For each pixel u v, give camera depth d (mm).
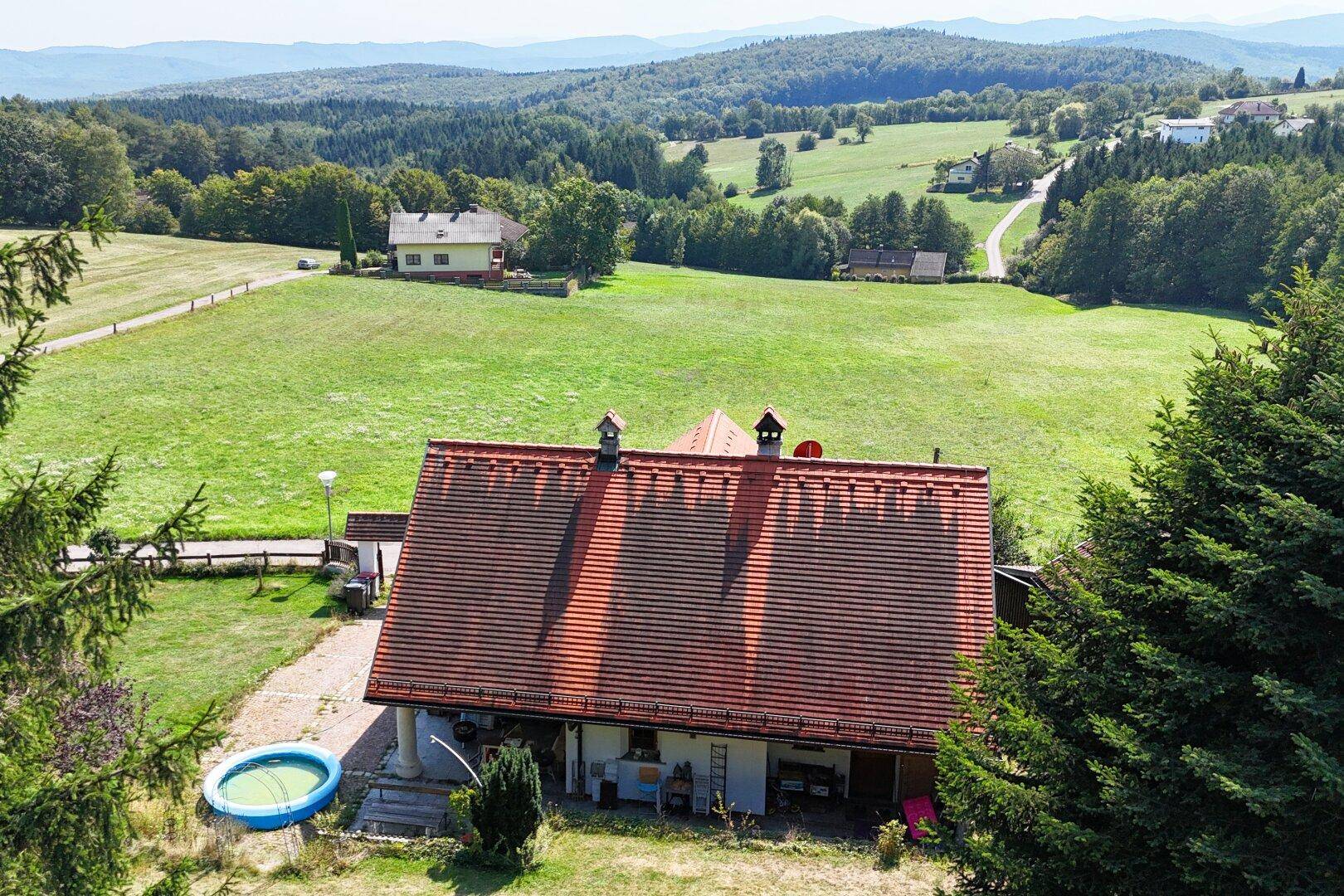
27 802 12188
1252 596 14766
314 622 32719
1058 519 47656
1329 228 94938
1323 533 13859
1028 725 15992
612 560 24219
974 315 105125
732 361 79312
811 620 22922
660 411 65312
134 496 46750
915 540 23906
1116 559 17750
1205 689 14430
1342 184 100750
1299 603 14477
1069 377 77500
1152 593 16312
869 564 23641
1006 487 52531
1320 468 14203
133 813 20766
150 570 13133
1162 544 16953
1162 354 84938
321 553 37688
